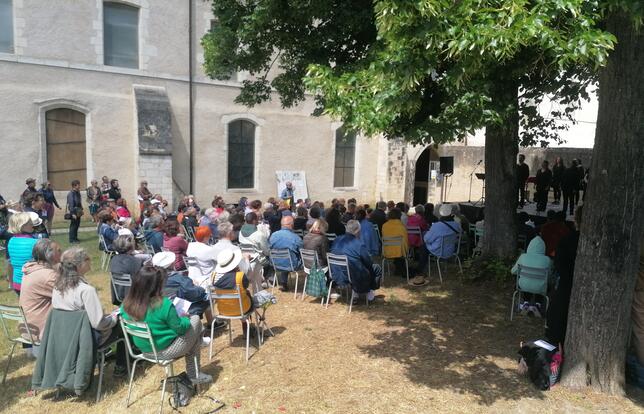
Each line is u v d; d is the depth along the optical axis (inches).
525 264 229.5
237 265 188.2
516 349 206.8
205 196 631.8
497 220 310.2
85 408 161.9
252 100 335.3
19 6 501.0
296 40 279.1
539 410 159.2
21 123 512.4
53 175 539.2
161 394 167.0
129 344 162.2
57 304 159.2
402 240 298.4
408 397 167.6
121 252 214.8
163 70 588.1
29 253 205.6
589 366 170.1
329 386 175.5
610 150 158.1
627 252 161.8
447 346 209.9
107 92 557.0
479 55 133.2
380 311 254.8
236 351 205.9
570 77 258.1
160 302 153.6
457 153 785.6
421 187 873.5
